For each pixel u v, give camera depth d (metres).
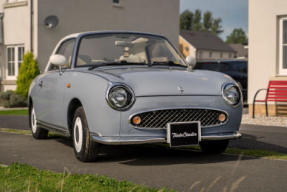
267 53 11.63
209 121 4.88
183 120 4.75
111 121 4.63
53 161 5.20
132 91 4.64
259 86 11.77
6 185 3.63
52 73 6.36
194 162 4.95
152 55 5.95
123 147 6.24
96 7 19.70
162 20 22.75
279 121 10.13
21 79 16.50
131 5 21.28
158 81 4.82
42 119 6.72
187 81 4.93
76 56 5.81
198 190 3.63
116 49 5.86
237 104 5.02
